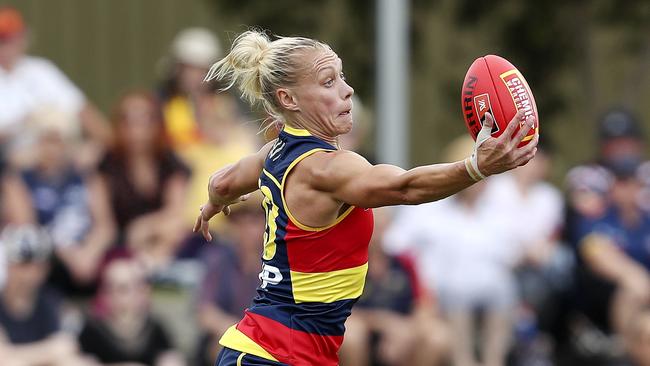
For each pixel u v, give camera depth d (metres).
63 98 30.17
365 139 33.62
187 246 27.42
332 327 13.37
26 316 24.69
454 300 27.50
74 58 37.28
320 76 12.96
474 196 27.81
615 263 28.75
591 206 29.28
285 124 13.38
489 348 27.55
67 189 26.97
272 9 39.34
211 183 14.61
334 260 13.09
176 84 29.09
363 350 25.92
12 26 28.75
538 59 41.41
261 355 13.31
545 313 28.95
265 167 13.47
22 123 27.69
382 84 28.02
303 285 13.21
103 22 37.59
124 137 27.22
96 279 26.58
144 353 25.02
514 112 12.34
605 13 41.59
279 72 13.05
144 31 38.03
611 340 28.62
